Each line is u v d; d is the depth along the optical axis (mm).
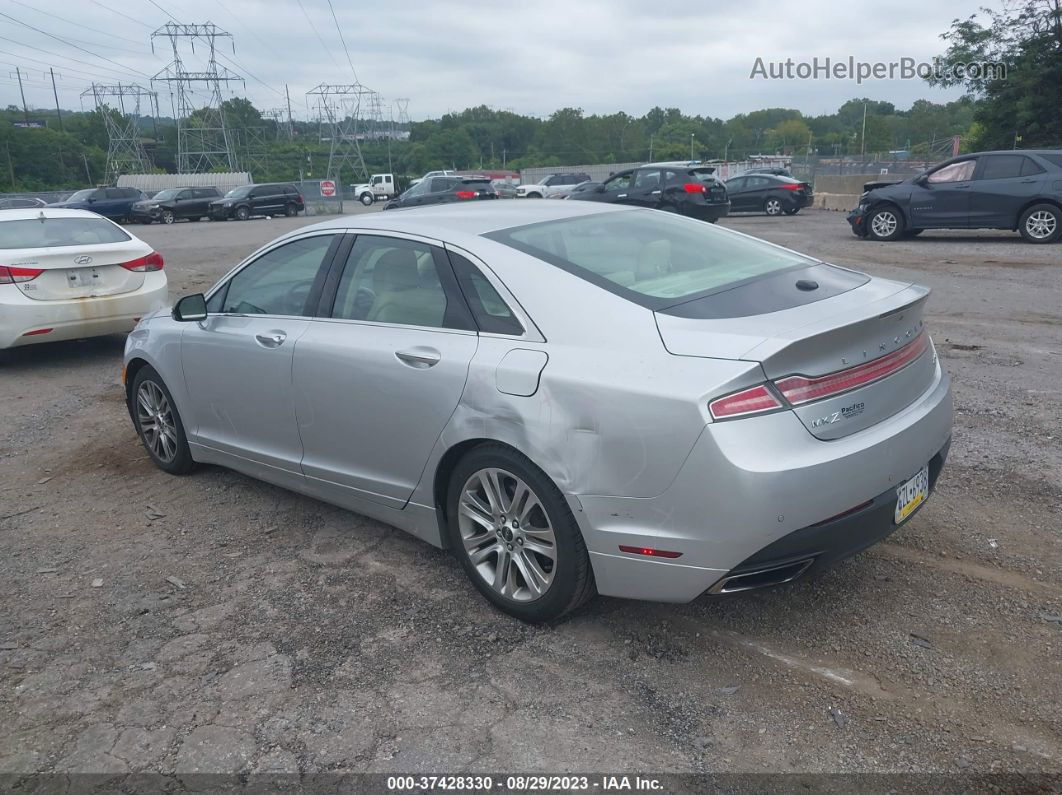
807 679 2988
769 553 2791
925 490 3314
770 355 2732
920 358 3348
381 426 3701
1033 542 3867
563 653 3213
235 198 39406
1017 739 2656
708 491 2750
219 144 90562
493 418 3217
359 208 51656
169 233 29688
